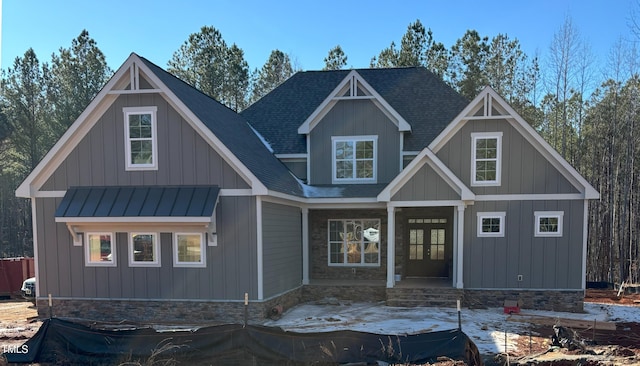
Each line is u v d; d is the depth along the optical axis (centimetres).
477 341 941
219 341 726
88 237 1215
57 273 1229
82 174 1221
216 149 1162
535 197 1319
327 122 1576
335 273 1622
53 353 767
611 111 2641
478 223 1341
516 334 1004
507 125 1334
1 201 3938
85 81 3331
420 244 1606
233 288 1154
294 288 1413
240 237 1153
